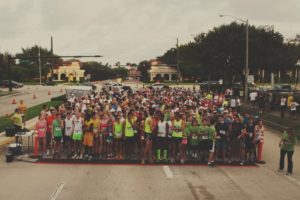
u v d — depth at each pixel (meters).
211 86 67.75
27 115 35.19
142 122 18.03
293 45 66.12
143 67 147.38
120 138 18.06
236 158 18.44
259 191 13.60
